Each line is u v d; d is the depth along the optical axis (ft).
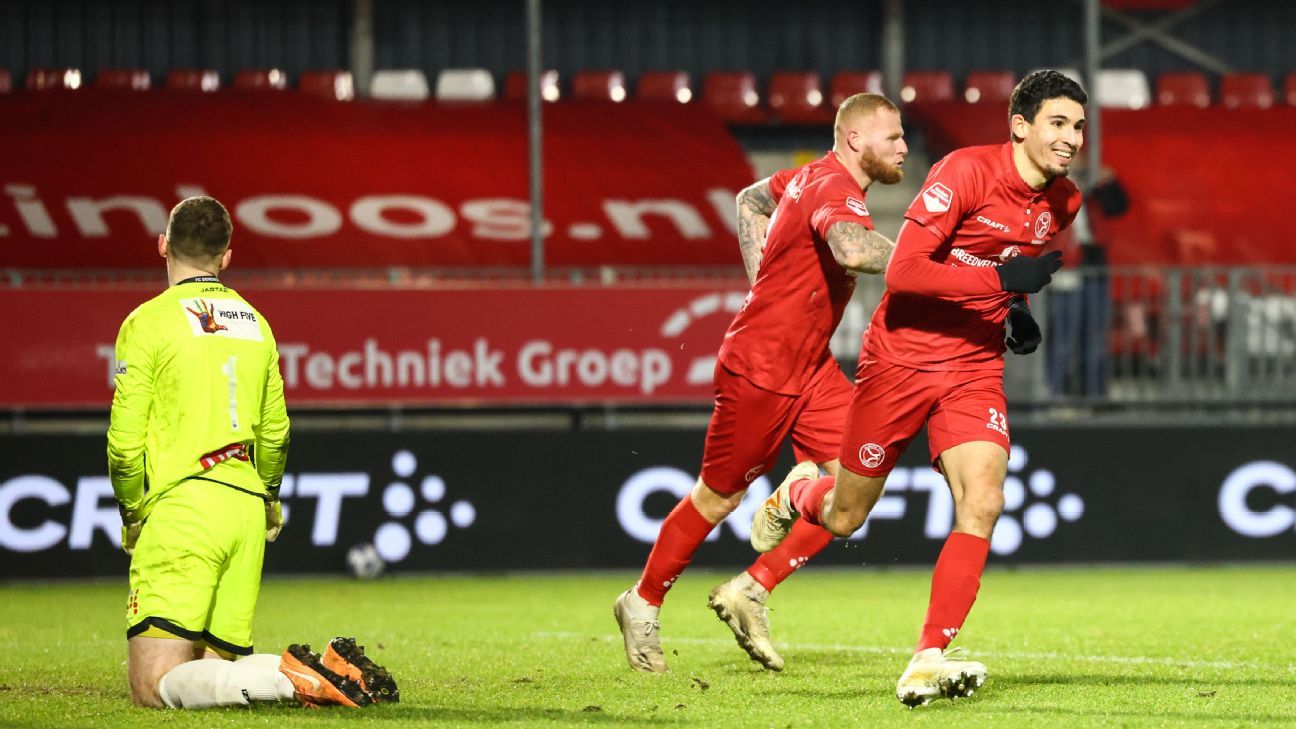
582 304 129.49
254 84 195.21
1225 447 134.21
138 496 53.52
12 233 169.78
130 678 53.52
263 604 106.01
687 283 130.21
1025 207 53.31
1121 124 195.42
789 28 208.03
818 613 98.07
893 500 131.13
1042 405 135.33
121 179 175.42
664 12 206.49
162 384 53.47
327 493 126.21
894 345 54.29
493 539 128.16
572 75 205.16
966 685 50.83
